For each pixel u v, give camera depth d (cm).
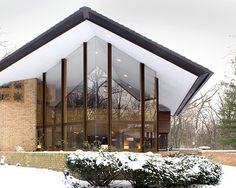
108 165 1036
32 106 2170
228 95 3177
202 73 1667
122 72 1864
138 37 1662
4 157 1923
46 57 1903
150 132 1875
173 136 4806
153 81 1917
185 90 2023
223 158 1986
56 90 2031
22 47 1789
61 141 1919
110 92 1814
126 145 1806
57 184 1158
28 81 2177
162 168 1043
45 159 1605
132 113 1848
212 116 4897
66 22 1706
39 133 2150
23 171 1484
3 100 2123
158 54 1688
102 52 1864
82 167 1049
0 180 1253
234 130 3164
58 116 1992
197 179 1104
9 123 2116
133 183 1084
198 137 4903
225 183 1267
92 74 1859
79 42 1869
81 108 1861
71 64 1944
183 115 4922
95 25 1722
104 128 1803
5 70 1905
